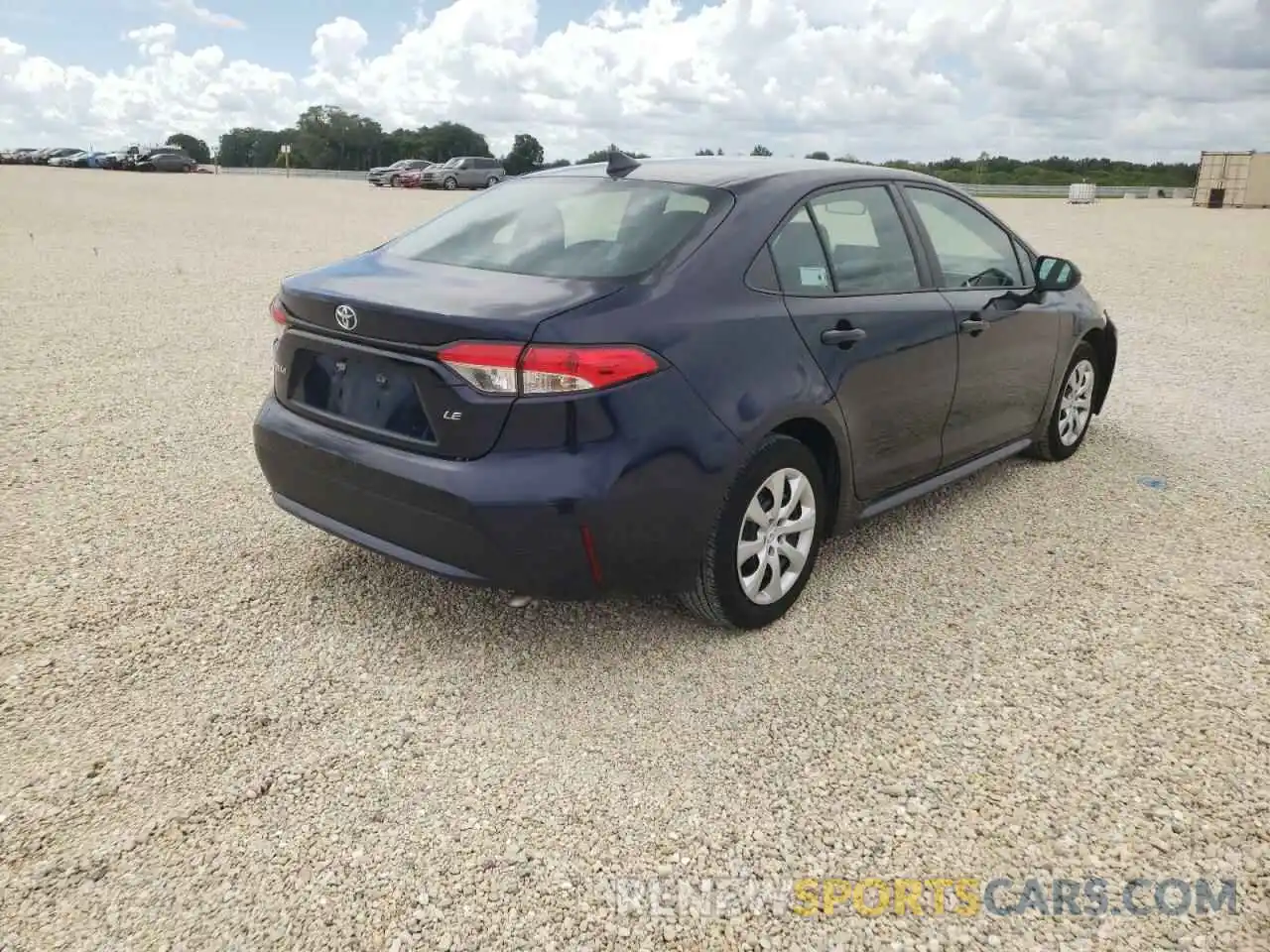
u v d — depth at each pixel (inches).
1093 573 160.9
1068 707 123.0
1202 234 903.7
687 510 122.0
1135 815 103.9
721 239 131.3
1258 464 217.0
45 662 128.1
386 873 94.8
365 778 108.0
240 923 88.7
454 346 113.4
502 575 117.3
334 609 144.5
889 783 108.4
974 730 118.1
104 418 233.6
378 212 986.1
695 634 139.9
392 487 121.0
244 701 121.4
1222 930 89.6
